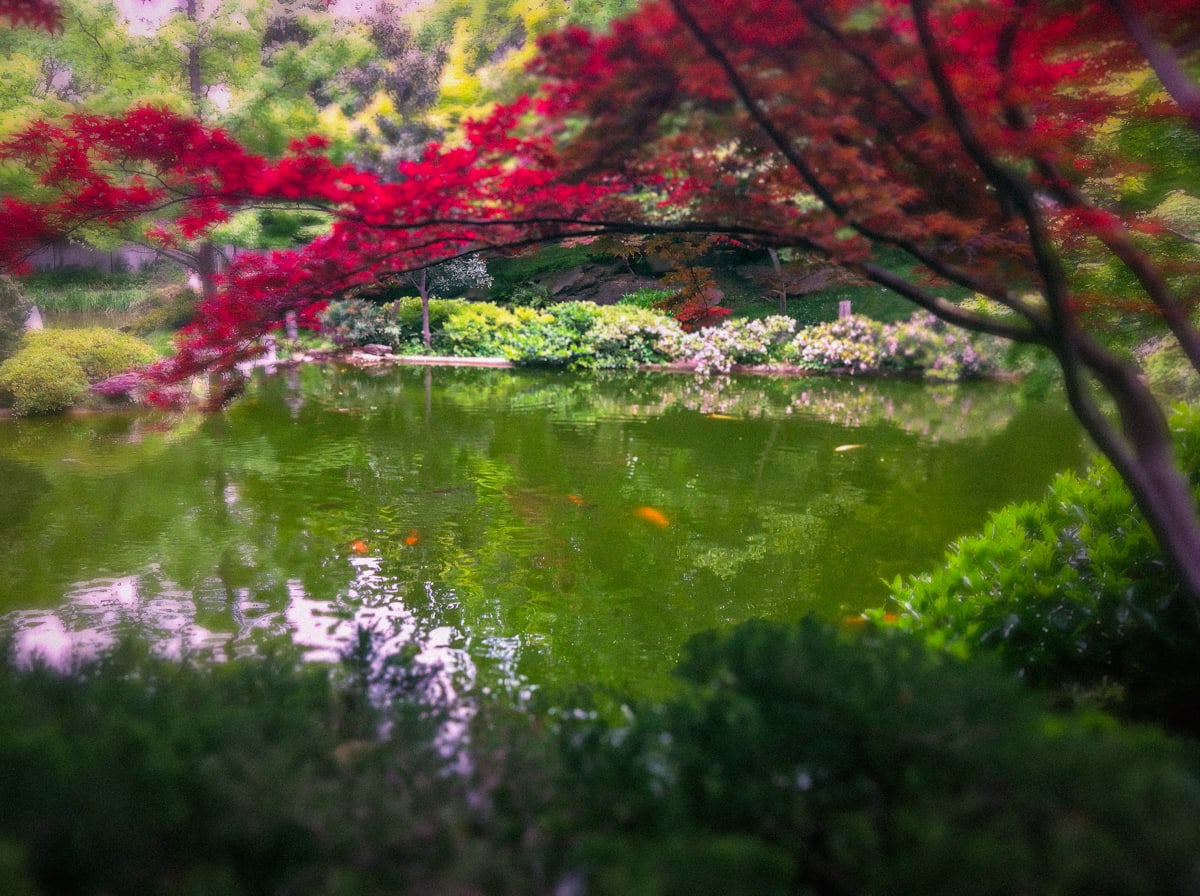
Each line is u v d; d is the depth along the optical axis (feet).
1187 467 11.64
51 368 31.53
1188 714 9.25
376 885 3.64
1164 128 10.87
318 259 9.79
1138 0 8.62
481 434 29.96
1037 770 3.60
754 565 16.76
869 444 29.07
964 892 3.24
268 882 3.59
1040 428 32.40
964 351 46.98
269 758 4.13
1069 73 9.39
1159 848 3.16
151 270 35.88
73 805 3.44
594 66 7.94
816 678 4.32
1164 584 10.22
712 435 30.42
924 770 3.86
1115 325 12.60
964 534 18.98
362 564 16.38
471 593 14.98
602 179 8.85
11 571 15.56
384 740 5.40
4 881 2.96
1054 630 10.02
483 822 4.18
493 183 8.82
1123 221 11.30
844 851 3.59
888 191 8.41
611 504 21.04
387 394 39.27
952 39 8.58
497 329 55.88
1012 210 9.43
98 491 21.31
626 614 14.16
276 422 31.42
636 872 3.41
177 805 3.53
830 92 8.32
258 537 17.89
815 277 56.39
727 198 8.90
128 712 4.61
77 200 9.20
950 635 10.37
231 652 12.09
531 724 6.02
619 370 51.34
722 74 7.99
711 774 4.11
